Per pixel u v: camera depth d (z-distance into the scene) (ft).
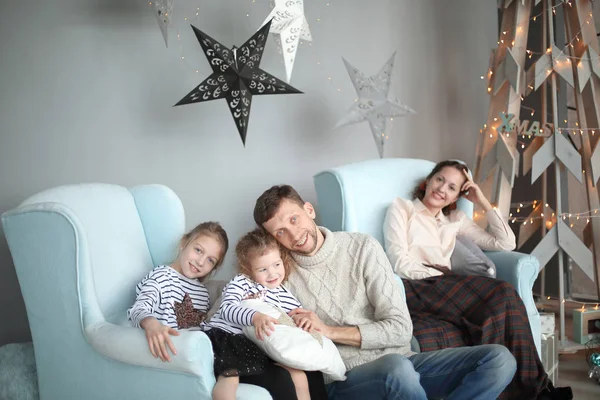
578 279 12.42
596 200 10.11
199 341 5.18
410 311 7.62
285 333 5.54
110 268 6.60
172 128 9.71
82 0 9.24
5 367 6.68
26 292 6.08
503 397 7.00
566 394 7.19
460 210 9.27
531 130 10.06
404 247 8.27
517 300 7.32
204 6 9.86
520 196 12.60
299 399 5.52
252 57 8.48
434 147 11.68
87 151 9.30
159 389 5.37
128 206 7.35
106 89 9.37
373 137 10.69
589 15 10.17
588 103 10.21
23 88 9.02
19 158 9.02
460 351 6.03
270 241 6.30
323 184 8.63
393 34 11.28
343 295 6.39
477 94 12.07
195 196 9.88
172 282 6.75
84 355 5.84
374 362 5.77
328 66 10.73
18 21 9.00
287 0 8.70
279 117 10.38
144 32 9.53
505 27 10.64
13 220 5.98
